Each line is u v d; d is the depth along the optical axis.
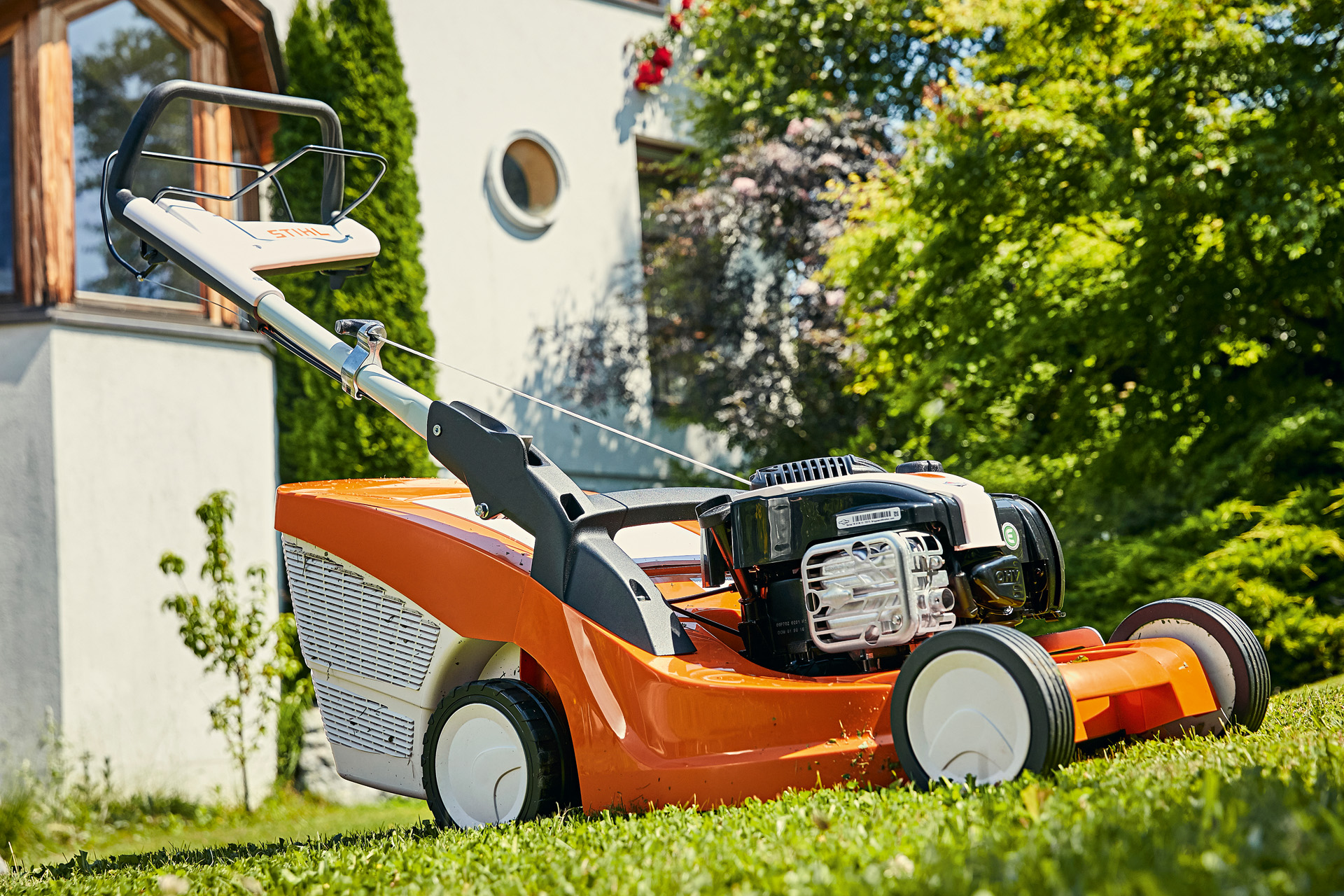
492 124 11.78
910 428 11.78
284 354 9.37
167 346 8.23
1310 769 2.28
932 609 3.00
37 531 7.61
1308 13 8.09
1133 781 2.36
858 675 3.20
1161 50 8.55
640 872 2.15
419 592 3.68
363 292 9.76
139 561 7.95
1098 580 9.09
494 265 11.60
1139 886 1.50
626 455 12.02
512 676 3.64
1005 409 10.45
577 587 3.33
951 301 9.95
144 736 7.82
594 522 3.43
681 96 13.30
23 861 6.05
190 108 8.62
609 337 11.98
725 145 12.91
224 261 4.25
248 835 6.59
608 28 12.83
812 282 11.88
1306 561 8.25
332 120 4.59
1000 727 2.64
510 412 11.45
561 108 12.32
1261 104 8.38
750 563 3.31
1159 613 3.49
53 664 7.51
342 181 4.69
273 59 9.23
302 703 8.60
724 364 12.00
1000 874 1.67
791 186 12.00
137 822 7.39
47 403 7.69
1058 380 10.14
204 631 7.85
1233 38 8.18
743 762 2.97
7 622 7.56
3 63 8.02
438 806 3.53
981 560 3.23
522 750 3.34
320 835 4.32
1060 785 2.39
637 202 12.73
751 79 13.16
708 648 3.35
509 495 3.50
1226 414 9.15
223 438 8.44
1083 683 2.91
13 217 7.94
